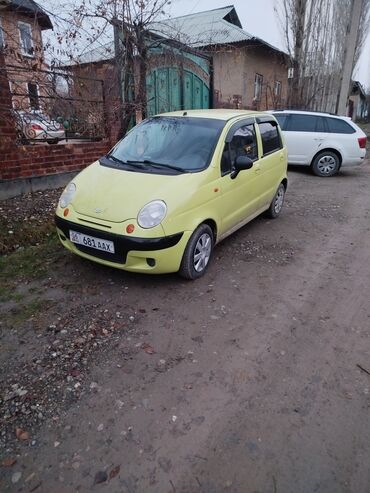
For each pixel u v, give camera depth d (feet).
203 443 6.66
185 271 11.91
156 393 7.74
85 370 8.30
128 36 21.47
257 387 8.01
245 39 50.62
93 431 6.83
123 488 5.88
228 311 10.80
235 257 14.55
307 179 30.40
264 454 6.51
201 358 8.82
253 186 15.40
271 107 63.52
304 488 5.98
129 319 10.20
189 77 28.22
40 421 7.00
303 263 14.32
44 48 18.26
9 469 6.11
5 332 9.46
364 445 6.75
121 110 22.54
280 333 9.90
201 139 13.43
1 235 14.39
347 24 52.70
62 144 19.83
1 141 16.96
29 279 12.05
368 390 8.05
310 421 7.21
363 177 31.81
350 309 11.21
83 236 11.31
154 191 11.23
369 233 17.92
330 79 54.60
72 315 10.26
